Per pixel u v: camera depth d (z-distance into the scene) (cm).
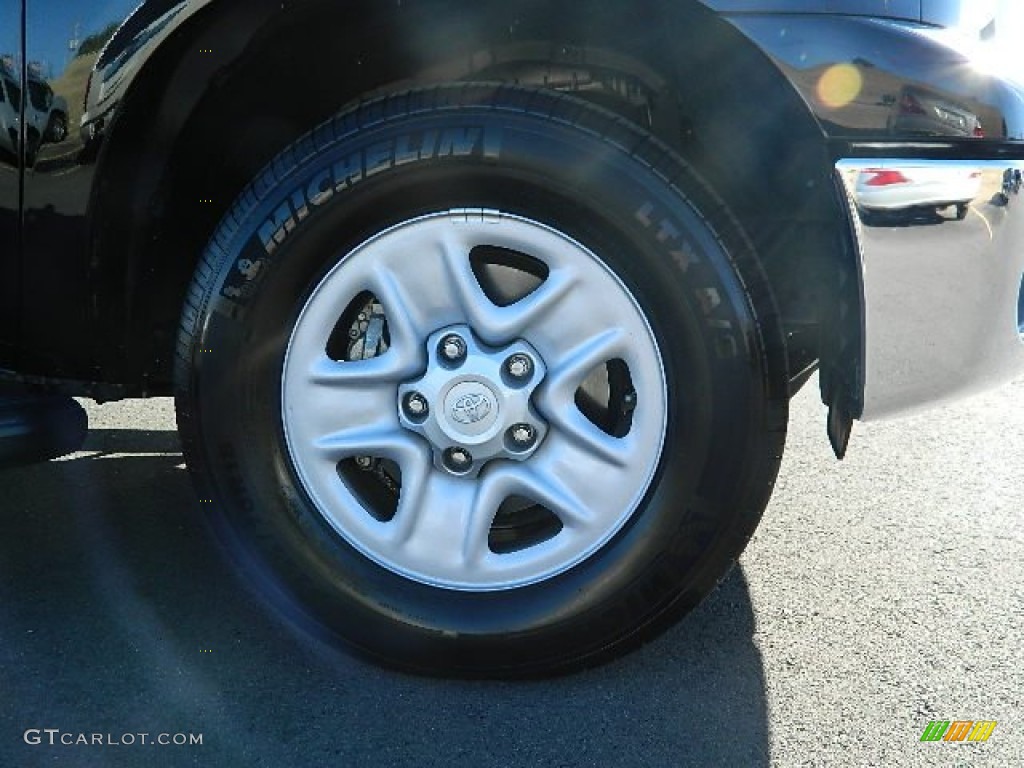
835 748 186
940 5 196
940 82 185
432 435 199
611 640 201
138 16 191
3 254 210
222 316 196
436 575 204
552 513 210
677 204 185
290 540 202
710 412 191
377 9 195
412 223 194
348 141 191
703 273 186
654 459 196
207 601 236
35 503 290
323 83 215
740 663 212
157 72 194
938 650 216
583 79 215
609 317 193
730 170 207
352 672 210
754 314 188
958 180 186
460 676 205
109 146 198
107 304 211
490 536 211
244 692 203
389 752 186
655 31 197
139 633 223
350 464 209
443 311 198
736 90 197
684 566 196
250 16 192
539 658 202
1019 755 184
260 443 201
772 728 192
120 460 324
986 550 262
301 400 201
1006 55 203
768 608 234
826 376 208
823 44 185
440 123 188
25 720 194
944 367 195
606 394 205
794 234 208
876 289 189
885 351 192
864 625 226
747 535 195
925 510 287
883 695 201
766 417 190
